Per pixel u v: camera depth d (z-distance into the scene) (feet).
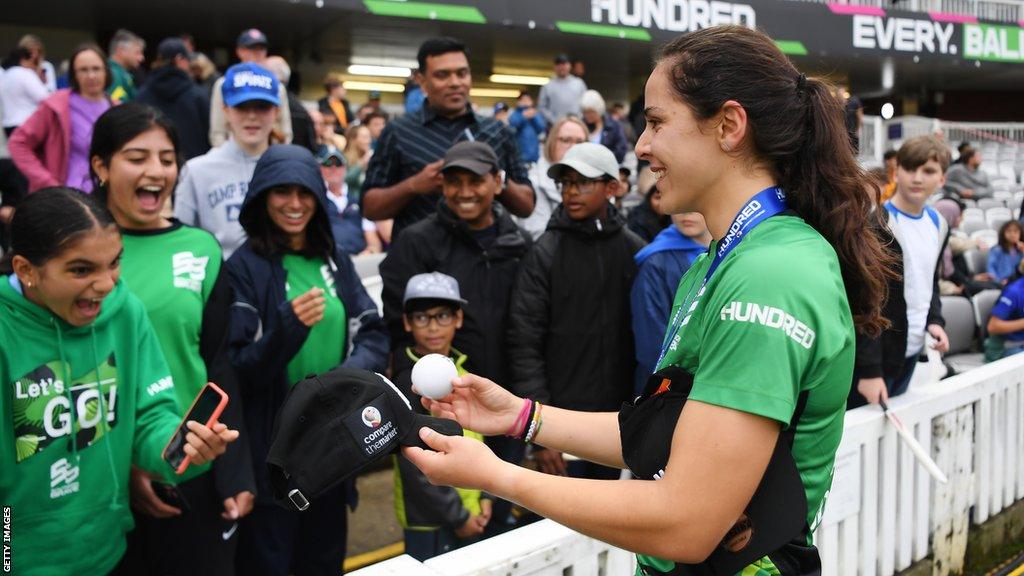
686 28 40.81
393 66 45.37
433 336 9.98
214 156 11.60
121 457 6.96
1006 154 55.57
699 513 3.66
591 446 4.96
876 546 10.02
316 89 48.42
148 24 35.88
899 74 54.70
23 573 6.45
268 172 9.08
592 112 29.30
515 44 40.98
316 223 9.53
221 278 8.36
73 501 6.64
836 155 4.16
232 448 8.04
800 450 4.01
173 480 6.94
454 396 5.07
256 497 8.89
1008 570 11.95
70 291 6.23
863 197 4.22
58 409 6.49
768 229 4.03
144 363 7.22
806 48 45.01
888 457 10.00
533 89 54.39
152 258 7.96
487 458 3.98
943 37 50.16
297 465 4.15
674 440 3.83
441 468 4.03
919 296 11.85
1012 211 39.09
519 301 10.71
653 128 4.25
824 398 3.94
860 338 10.14
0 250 15.39
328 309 9.37
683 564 4.19
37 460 6.42
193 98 17.43
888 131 54.95
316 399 4.25
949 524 11.20
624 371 10.97
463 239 10.80
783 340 3.68
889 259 4.36
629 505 3.72
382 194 12.09
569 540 6.59
